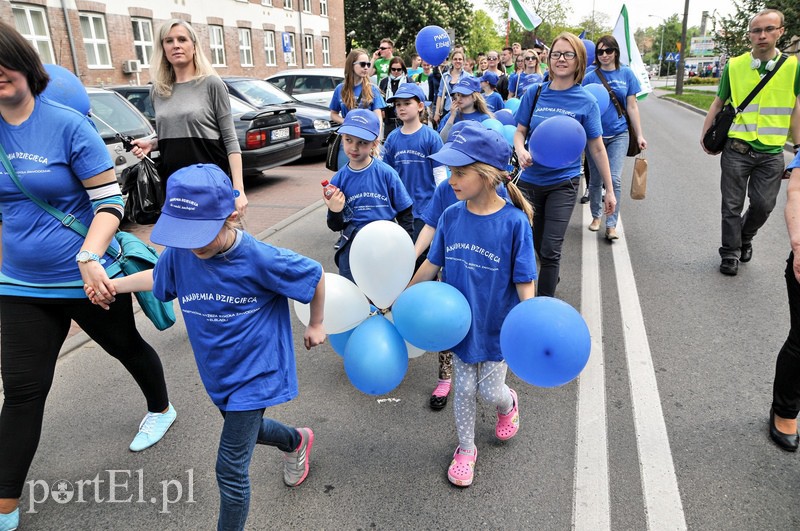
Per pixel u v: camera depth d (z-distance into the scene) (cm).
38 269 225
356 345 256
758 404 304
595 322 408
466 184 228
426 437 288
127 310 260
